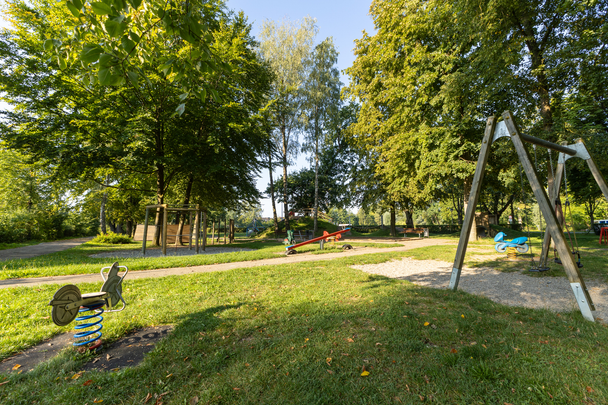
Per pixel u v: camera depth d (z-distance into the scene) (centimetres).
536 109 1361
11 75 1562
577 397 238
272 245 1997
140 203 3522
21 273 809
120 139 1602
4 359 334
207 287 646
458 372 277
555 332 370
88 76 305
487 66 1242
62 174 1725
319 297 545
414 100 1756
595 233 2275
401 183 2147
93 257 1288
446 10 1339
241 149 2216
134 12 325
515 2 1085
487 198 3619
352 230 4394
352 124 2641
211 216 4722
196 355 325
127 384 269
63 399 249
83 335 336
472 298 529
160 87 1670
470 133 1700
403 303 495
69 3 272
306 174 4619
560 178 723
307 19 2973
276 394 251
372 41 1994
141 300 551
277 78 2897
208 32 339
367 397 245
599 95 1215
